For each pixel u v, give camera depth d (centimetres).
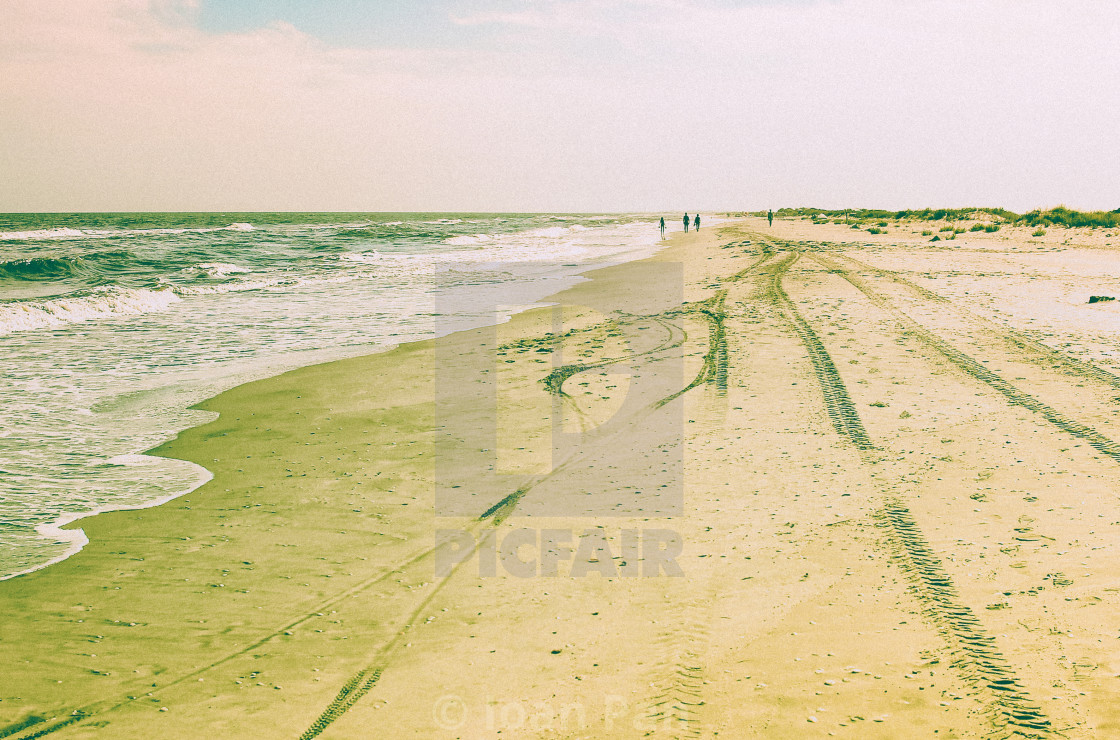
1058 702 362
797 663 424
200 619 515
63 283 2883
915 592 488
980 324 1307
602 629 480
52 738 394
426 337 1594
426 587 550
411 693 424
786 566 542
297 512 697
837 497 655
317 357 1405
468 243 5300
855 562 539
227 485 772
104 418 1026
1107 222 3419
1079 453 707
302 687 434
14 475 806
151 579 575
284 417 1012
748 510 646
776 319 1465
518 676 435
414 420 979
